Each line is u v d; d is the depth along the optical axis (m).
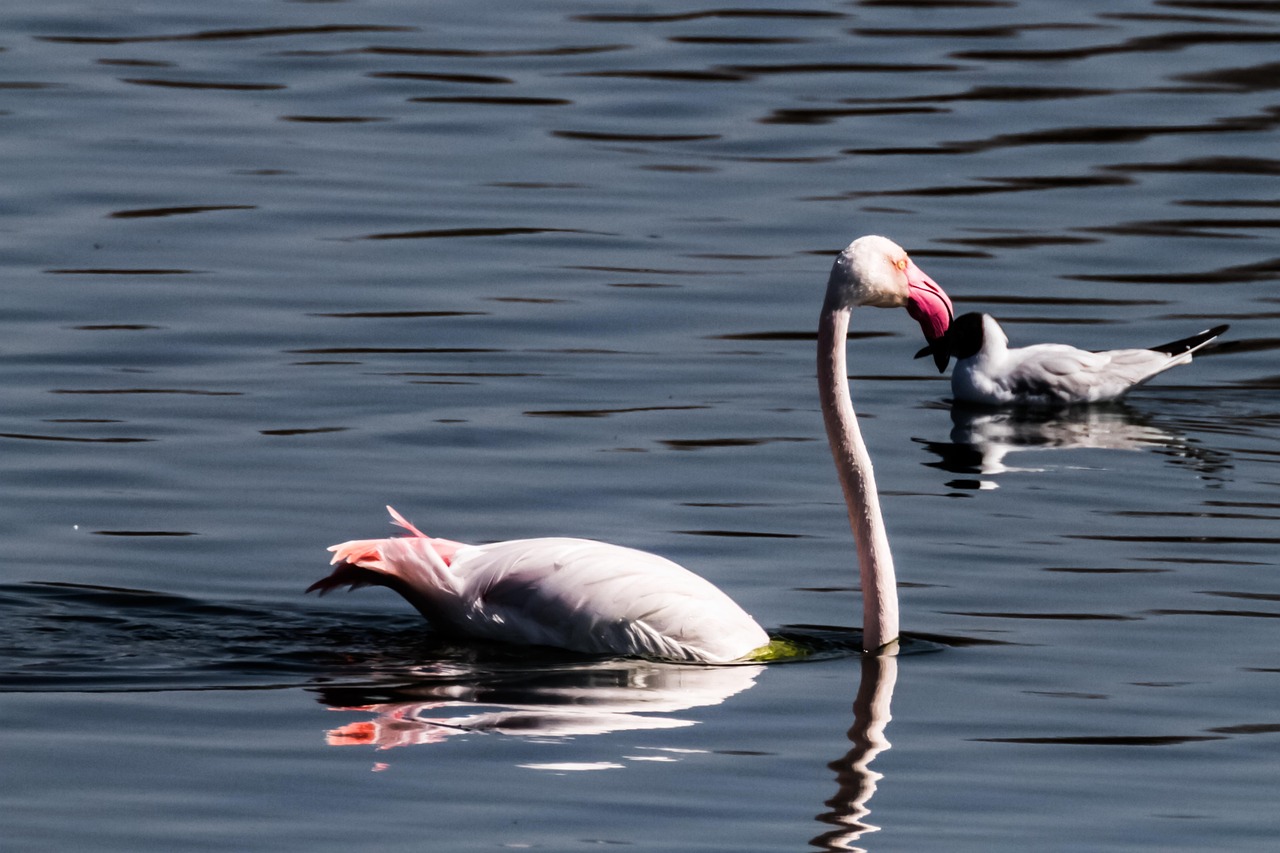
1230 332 20.66
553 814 9.25
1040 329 20.55
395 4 33.12
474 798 9.42
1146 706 10.96
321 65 29.39
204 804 9.30
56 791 9.43
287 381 17.70
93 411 16.67
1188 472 16.44
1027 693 11.16
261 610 12.33
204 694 10.80
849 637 12.17
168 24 31.38
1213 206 24.27
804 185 24.67
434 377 17.98
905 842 9.06
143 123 26.39
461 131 26.61
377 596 12.70
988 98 28.25
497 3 33.31
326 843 8.90
